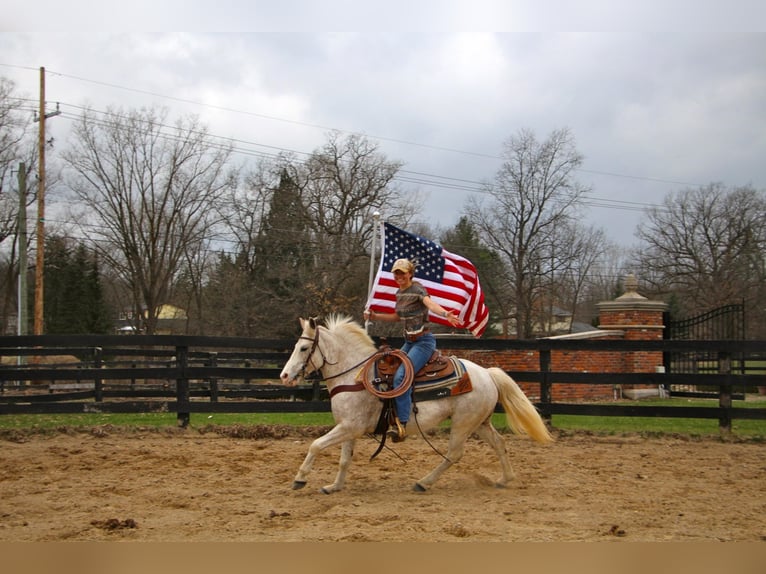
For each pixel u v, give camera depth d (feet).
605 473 28.27
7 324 139.03
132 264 134.62
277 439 36.42
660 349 39.17
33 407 36.99
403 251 35.70
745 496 24.23
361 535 18.81
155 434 36.81
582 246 160.56
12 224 127.65
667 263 145.48
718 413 38.34
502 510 22.02
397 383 24.04
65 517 20.67
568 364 62.90
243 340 38.99
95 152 127.44
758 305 133.69
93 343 38.32
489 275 130.52
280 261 127.34
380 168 125.08
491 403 25.75
